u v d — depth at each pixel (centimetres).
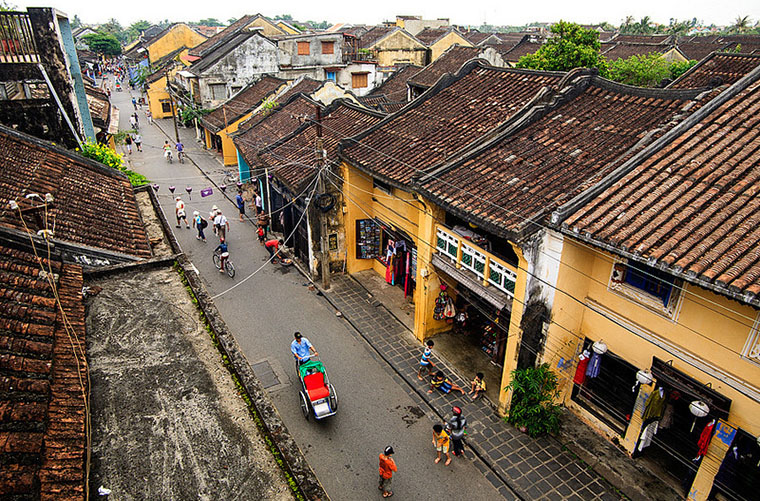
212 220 2281
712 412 845
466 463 1080
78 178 1341
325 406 1159
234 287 1833
